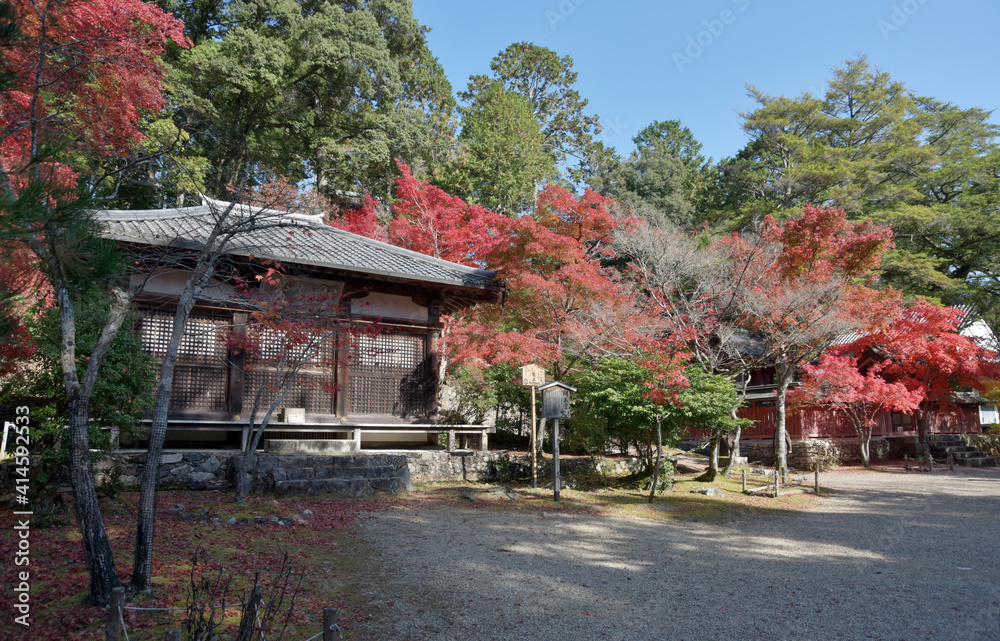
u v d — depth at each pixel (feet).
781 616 19.30
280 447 40.86
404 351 47.24
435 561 24.11
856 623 18.79
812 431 81.51
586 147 151.33
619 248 64.69
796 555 28.19
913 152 103.91
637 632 17.63
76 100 25.68
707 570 24.90
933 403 78.18
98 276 14.26
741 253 59.26
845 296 57.88
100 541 17.21
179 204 61.82
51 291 20.62
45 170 13.32
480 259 66.85
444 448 50.37
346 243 46.65
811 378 66.80
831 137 119.65
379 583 21.01
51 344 25.86
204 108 67.62
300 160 81.41
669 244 60.70
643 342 50.08
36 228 12.19
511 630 17.42
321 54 79.36
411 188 68.28
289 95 80.48
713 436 56.49
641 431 47.44
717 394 42.65
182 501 31.65
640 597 20.88
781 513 40.93
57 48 21.22
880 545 30.71
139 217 36.76
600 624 18.15
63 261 13.71
